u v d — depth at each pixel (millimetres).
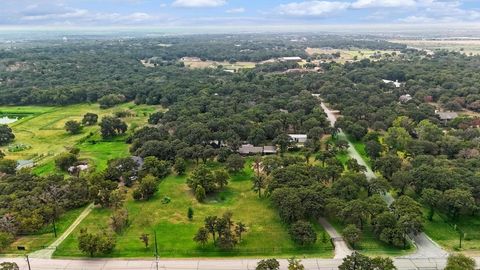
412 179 128250
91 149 189125
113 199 126812
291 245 105750
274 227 115062
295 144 179375
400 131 174875
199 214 124062
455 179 123188
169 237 110750
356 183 126875
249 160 169375
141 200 134500
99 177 139000
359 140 189000
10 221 111625
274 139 179125
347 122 195500
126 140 198500
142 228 115938
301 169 134625
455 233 110625
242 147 177125
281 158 150750
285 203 114438
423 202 121438
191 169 161375
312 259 99250
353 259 88812
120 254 102812
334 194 122188
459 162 139125
